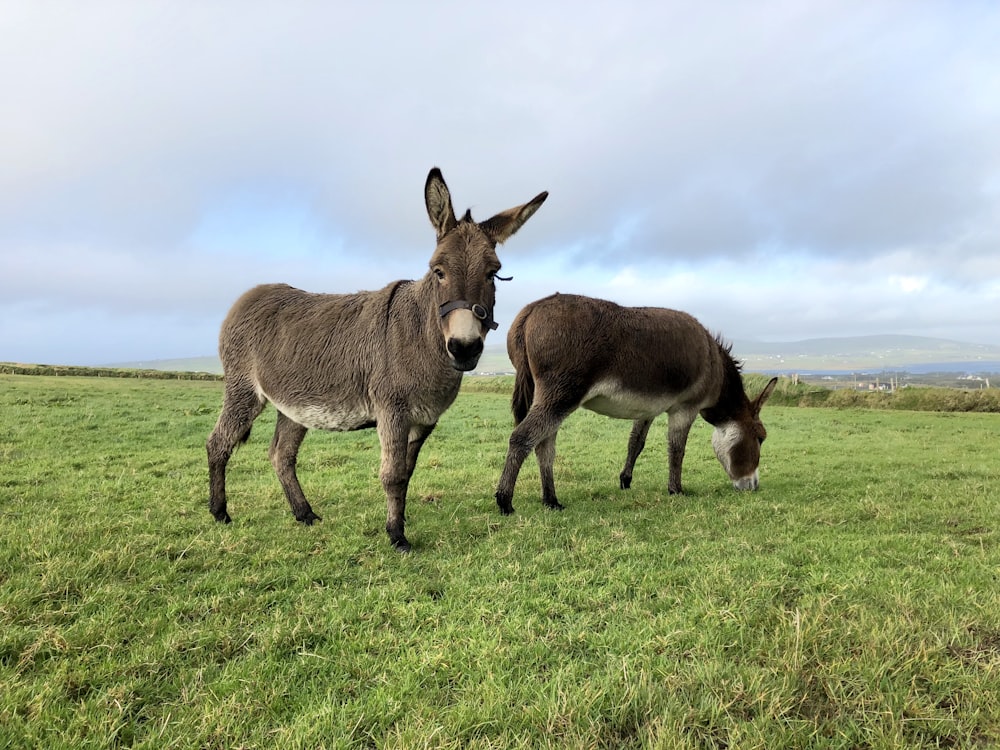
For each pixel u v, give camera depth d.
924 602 2.94
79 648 2.61
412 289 4.57
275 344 5.00
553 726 2.00
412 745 1.90
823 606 2.87
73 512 5.23
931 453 11.01
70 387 21.39
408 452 5.20
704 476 8.30
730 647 2.58
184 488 6.55
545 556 3.99
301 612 3.06
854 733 1.97
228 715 2.10
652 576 3.54
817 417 19.52
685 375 6.25
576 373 5.55
